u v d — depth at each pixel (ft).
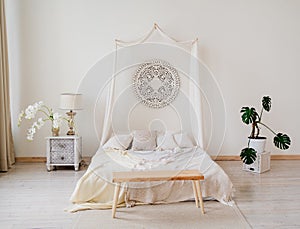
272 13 19.13
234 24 19.08
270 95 19.49
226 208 12.43
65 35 18.67
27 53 18.63
